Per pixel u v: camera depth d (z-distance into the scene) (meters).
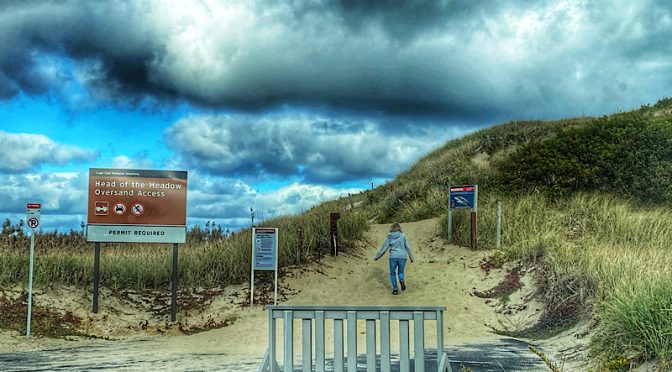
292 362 7.25
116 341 13.33
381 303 15.66
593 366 8.73
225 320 15.20
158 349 12.06
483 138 33.38
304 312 7.26
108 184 15.77
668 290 9.04
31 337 13.19
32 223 13.66
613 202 20.36
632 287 10.45
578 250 15.82
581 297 13.04
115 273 17.12
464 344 11.55
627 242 16.64
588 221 18.83
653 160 21.67
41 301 15.05
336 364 7.11
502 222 19.52
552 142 23.95
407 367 7.00
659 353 7.88
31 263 13.55
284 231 20.42
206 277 17.53
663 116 26.72
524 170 23.56
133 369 9.54
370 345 7.07
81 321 14.60
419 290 16.33
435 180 28.05
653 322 8.45
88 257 18.22
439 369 6.73
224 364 9.94
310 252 19.27
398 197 28.05
